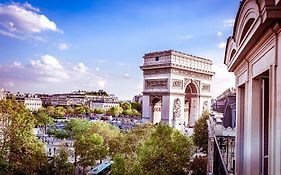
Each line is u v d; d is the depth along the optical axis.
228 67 20.44
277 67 9.27
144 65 140.62
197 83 143.88
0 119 55.19
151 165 52.91
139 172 52.97
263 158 13.80
